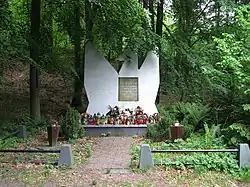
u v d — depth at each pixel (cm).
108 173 882
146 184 797
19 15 1973
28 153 1057
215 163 909
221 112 1330
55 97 2064
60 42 2184
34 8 1519
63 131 1295
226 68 1195
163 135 1266
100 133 1386
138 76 1509
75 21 1708
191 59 1459
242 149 913
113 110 1448
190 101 1541
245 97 1155
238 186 799
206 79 1382
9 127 1404
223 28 1577
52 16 1797
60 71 1600
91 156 1053
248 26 1137
